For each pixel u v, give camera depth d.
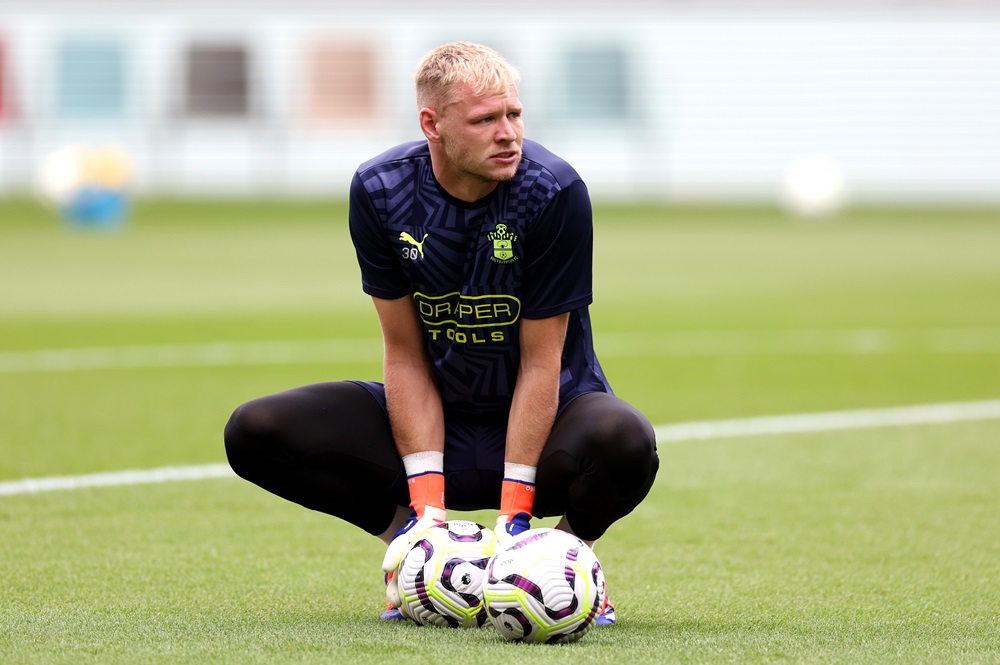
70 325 45.38
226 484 21.88
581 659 11.55
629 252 78.69
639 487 13.11
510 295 13.35
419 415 13.85
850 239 88.62
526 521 13.41
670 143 123.44
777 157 123.88
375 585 15.66
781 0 122.69
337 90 122.75
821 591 15.28
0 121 120.38
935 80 123.44
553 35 122.56
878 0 122.69
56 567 16.23
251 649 11.91
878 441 26.08
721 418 28.73
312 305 52.28
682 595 15.10
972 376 34.94
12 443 25.22
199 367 35.84
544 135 123.25
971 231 95.50
